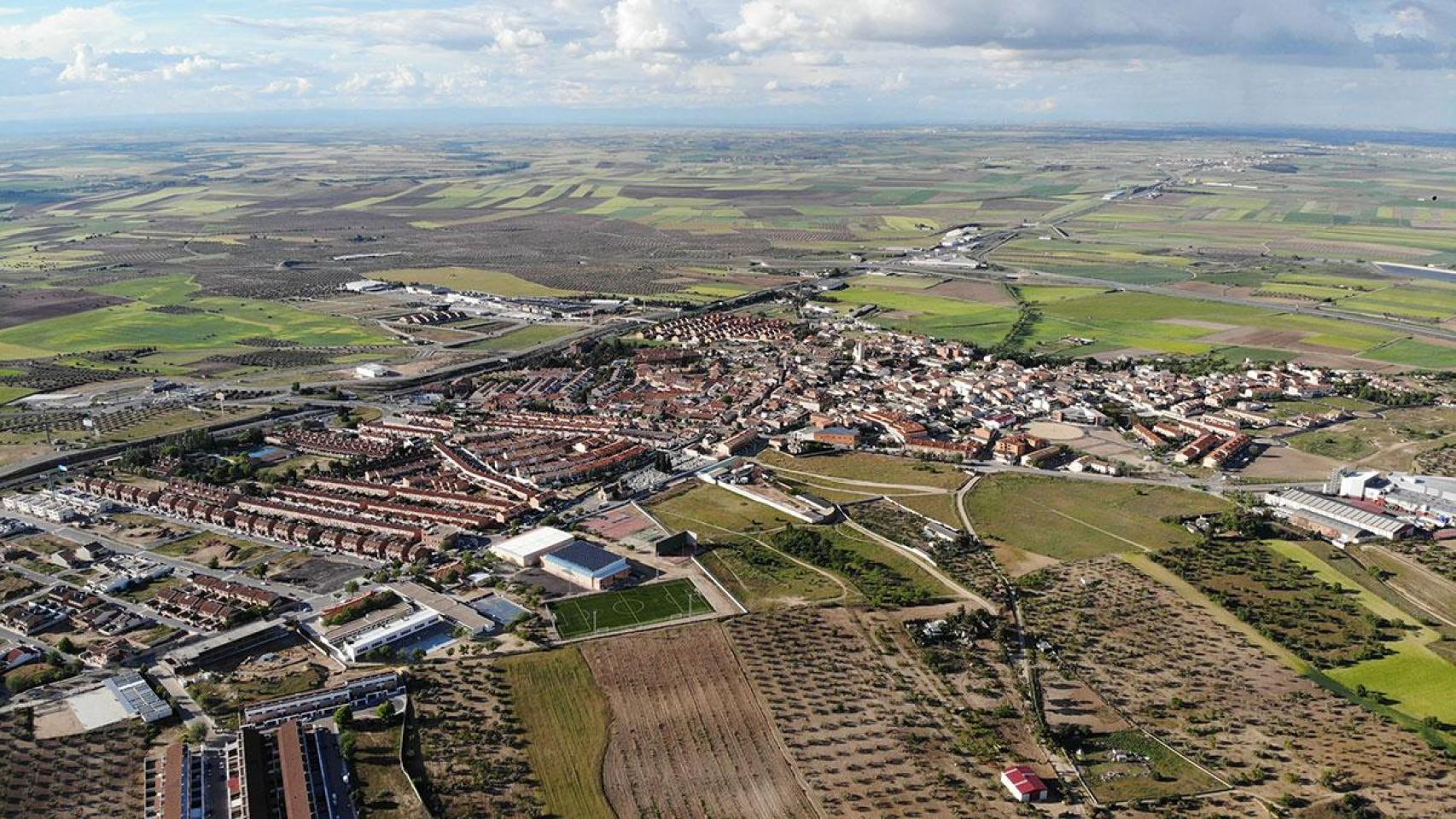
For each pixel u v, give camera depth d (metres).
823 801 148.00
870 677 182.25
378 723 166.50
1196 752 159.62
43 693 177.50
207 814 144.88
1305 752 159.12
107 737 164.38
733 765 156.38
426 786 151.25
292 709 169.25
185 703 174.88
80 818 144.75
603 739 163.12
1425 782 150.88
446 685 178.62
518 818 144.25
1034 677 182.38
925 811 145.75
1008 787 150.62
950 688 178.38
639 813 145.50
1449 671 182.12
